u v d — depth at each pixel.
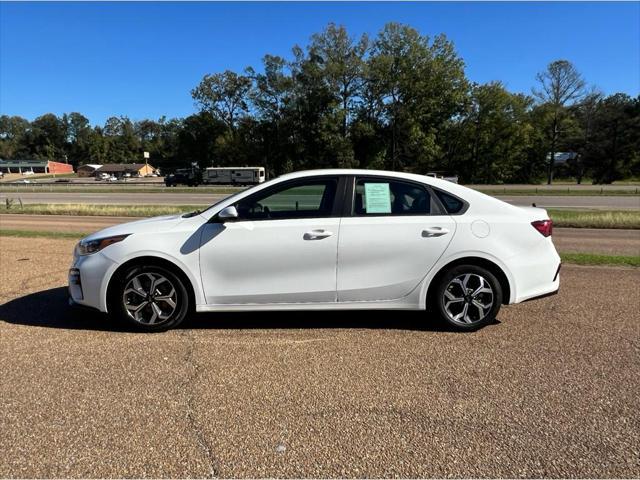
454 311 4.68
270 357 4.02
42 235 11.89
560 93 62.94
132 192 44.09
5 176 127.69
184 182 61.72
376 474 2.48
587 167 73.06
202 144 88.81
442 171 70.69
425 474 2.47
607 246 11.12
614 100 77.50
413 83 67.62
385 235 4.51
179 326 4.81
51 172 140.75
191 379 3.60
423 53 66.81
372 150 69.50
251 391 3.41
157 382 3.54
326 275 4.52
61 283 6.64
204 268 4.49
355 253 4.50
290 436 2.83
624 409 3.13
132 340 4.40
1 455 2.63
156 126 154.88
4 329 4.69
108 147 143.88
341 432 2.88
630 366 3.82
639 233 13.83
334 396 3.33
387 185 4.66
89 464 2.56
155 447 2.72
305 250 4.47
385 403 3.23
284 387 3.47
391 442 2.77
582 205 25.06
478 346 4.27
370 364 3.88
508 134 68.62
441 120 69.06
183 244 4.48
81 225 15.94
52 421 2.99
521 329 4.73
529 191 38.62
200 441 2.78
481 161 69.94
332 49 69.50
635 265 8.11
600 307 5.51
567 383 3.52
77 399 3.28
